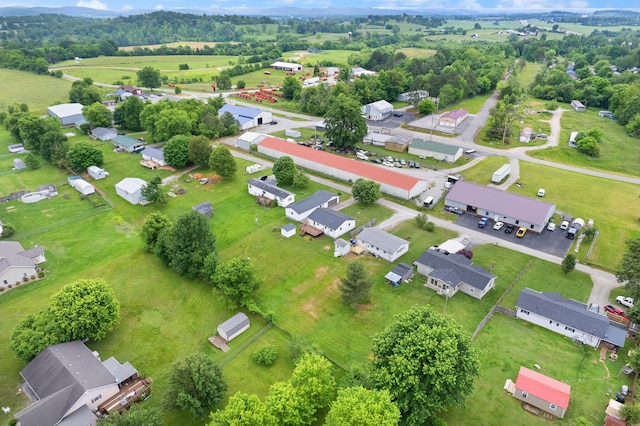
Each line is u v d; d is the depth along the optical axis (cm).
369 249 7519
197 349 5419
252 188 9781
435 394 4016
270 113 15550
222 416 3934
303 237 8000
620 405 4453
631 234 8088
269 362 5119
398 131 14725
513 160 11819
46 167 11494
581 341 5466
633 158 11919
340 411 3800
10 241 7788
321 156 11306
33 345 4966
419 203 9381
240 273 5956
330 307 6156
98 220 8712
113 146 13212
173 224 7156
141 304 6256
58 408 4272
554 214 8894
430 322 4516
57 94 19962
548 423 4409
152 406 4622
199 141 10894
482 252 7550
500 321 5894
